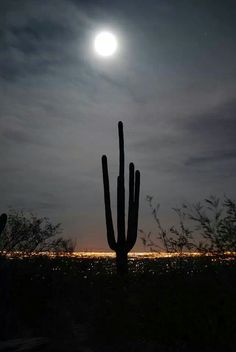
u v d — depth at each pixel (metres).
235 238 5.52
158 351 6.17
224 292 6.38
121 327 6.99
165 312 6.57
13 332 7.75
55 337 7.38
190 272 6.97
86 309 8.75
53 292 9.80
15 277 9.83
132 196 14.66
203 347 6.05
